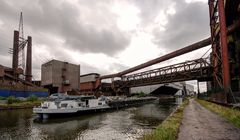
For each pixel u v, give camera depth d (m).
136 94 120.50
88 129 25.70
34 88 79.56
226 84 26.48
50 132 24.12
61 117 36.88
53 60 94.56
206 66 53.53
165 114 41.72
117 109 55.84
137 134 21.81
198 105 38.25
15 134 22.72
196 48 59.62
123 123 30.00
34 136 21.98
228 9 31.45
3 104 49.62
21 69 88.19
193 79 60.16
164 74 69.88
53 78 93.50
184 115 19.83
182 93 168.38
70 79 102.06
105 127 26.77
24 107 50.16
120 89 94.56
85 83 112.56
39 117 35.34
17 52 94.94
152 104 79.62
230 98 25.67
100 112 47.28
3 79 71.56
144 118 35.59
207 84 69.75
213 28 41.03
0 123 29.42
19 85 73.06
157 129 10.92
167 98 118.44
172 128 11.02
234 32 34.25
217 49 38.72
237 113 14.83
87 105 44.22
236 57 33.84
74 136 21.83
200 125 13.27
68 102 39.25
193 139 9.16
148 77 77.38
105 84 107.56
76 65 107.06
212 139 9.16
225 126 12.77
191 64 59.78
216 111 22.16
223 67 27.12
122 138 20.19
